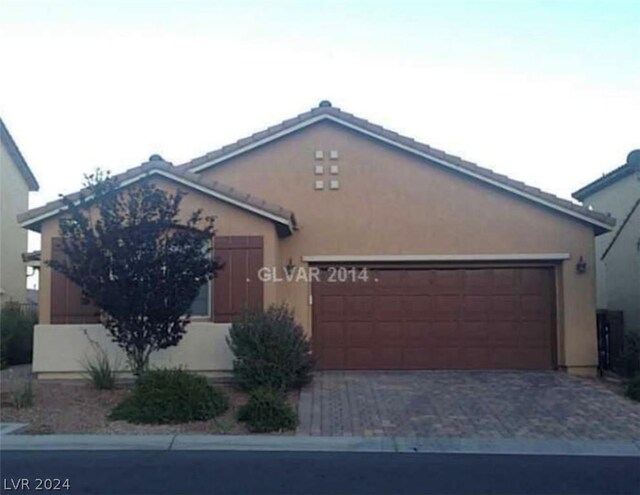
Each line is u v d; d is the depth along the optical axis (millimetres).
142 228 14250
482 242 18688
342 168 18984
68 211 15203
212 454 11242
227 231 16906
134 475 9805
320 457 11070
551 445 11906
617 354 18953
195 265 14484
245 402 14336
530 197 18531
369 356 18594
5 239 27578
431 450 11594
